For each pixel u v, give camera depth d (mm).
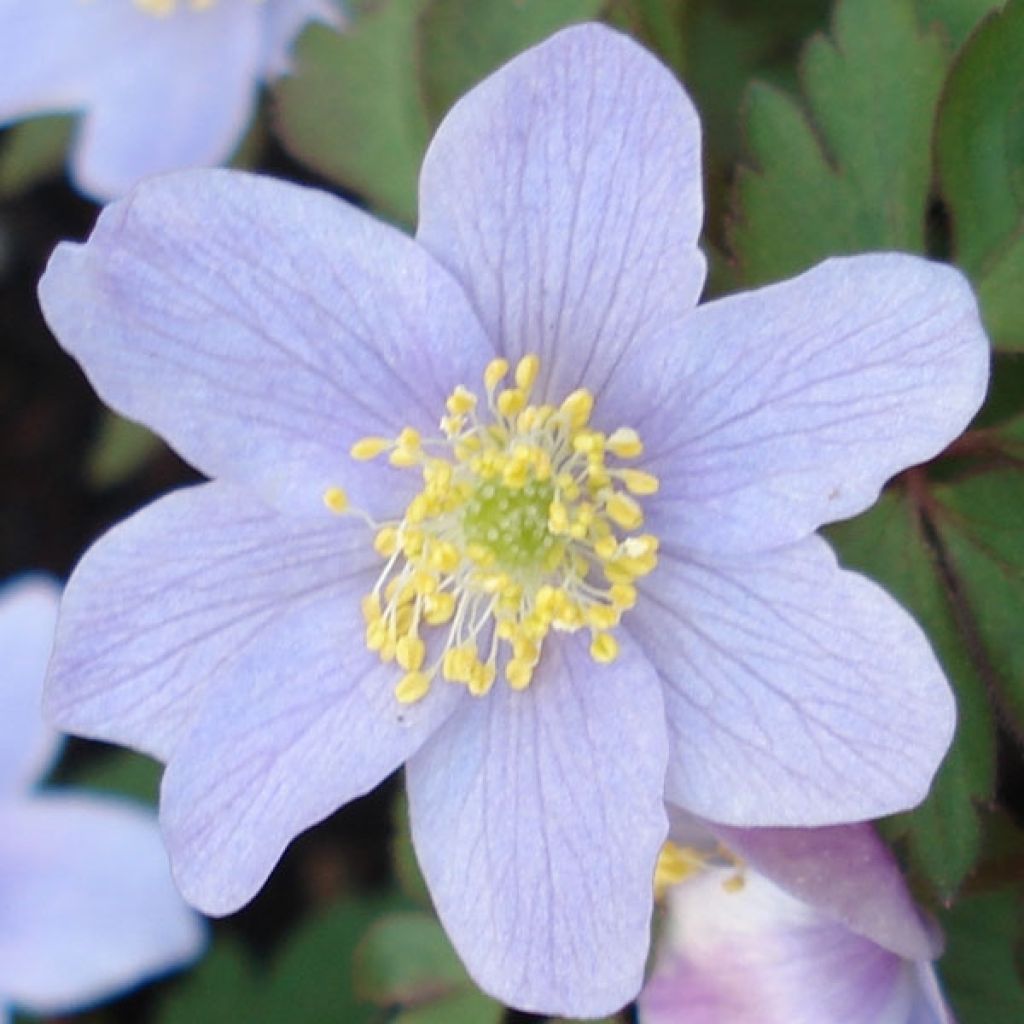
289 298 121
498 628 124
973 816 130
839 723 120
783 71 162
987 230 136
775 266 138
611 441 121
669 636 123
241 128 160
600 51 118
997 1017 142
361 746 123
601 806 121
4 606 153
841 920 122
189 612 124
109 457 174
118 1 161
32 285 197
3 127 183
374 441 123
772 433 120
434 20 140
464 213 121
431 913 143
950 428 117
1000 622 134
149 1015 180
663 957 131
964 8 140
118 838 152
